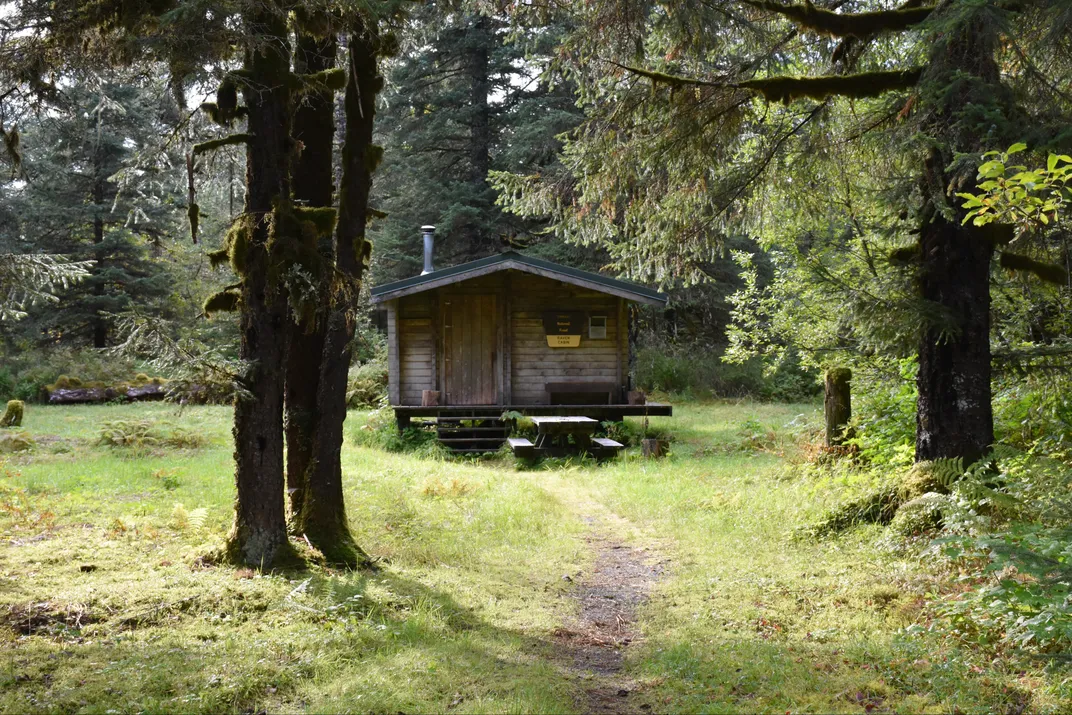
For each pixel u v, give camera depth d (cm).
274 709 396
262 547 630
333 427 705
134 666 428
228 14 582
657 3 759
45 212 2720
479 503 973
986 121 586
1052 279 722
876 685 427
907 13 688
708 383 2631
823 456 1045
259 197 635
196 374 598
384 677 436
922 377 760
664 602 630
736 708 414
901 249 784
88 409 2214
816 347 1098
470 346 1761
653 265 957
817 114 802
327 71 713
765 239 1002
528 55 885
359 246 713
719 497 964
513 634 548
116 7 632
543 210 923
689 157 807
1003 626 471
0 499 829
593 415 1747
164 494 920
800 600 599
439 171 3033
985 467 604
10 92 705
